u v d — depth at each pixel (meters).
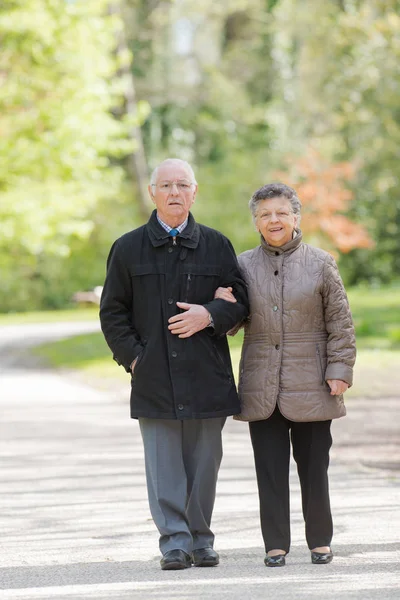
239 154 66.50
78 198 40.56
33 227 39.38
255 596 7.09
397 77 39.50
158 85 61.09
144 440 8.48
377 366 25.06
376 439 15.36
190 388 8.29
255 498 11.34
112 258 8.50
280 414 8.33
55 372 28.06
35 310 65.88
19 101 38.16
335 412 8.24
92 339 36.69
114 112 47.12
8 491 12.00
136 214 64.81
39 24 37.72
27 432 16.92
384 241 61.59
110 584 7.64
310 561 8.34
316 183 49.78
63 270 65.75
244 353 8.46
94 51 39.31
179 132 66.75
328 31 47.59
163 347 8.32
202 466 8.45
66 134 38.41
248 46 66.06
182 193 8.37
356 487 11.84
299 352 8.24
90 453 14.73
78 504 11.17
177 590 7.36
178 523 8.29
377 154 44.53
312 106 57.19
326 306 8.27
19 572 8.16
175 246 8.42
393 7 38.97
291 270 8.32
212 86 63.12
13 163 38.53
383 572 7.83
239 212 65.88
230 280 8.43
